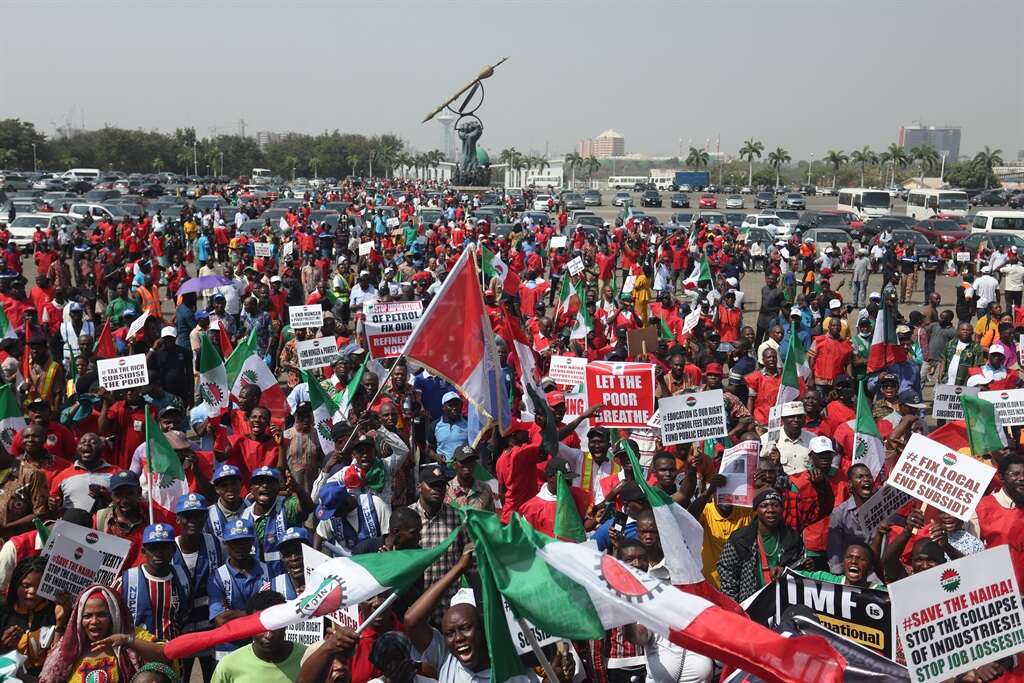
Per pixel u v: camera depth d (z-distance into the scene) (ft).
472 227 117.08
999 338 54.80
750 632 16.01
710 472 33.35
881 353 48.11
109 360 36.45
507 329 43.91
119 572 22.85
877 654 19.57
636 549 21.86
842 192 232.53
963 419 37.24
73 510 25.72
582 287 63.00
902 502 27.43
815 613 20.93
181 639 18.34
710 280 88.17
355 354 45.68
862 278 105.29
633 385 33.24
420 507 27.17
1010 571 18.51
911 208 232.73
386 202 246.27
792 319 62.23
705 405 31.71
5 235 120.98
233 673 20.07
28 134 529.04
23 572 23.76
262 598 20.58
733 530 27.37
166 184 401.49
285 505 30.40
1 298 58.75
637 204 335.47
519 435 33.50
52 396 45.11
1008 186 560.61
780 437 34.63
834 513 28.02
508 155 652.48
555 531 26.25
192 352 52.90
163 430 32.91
